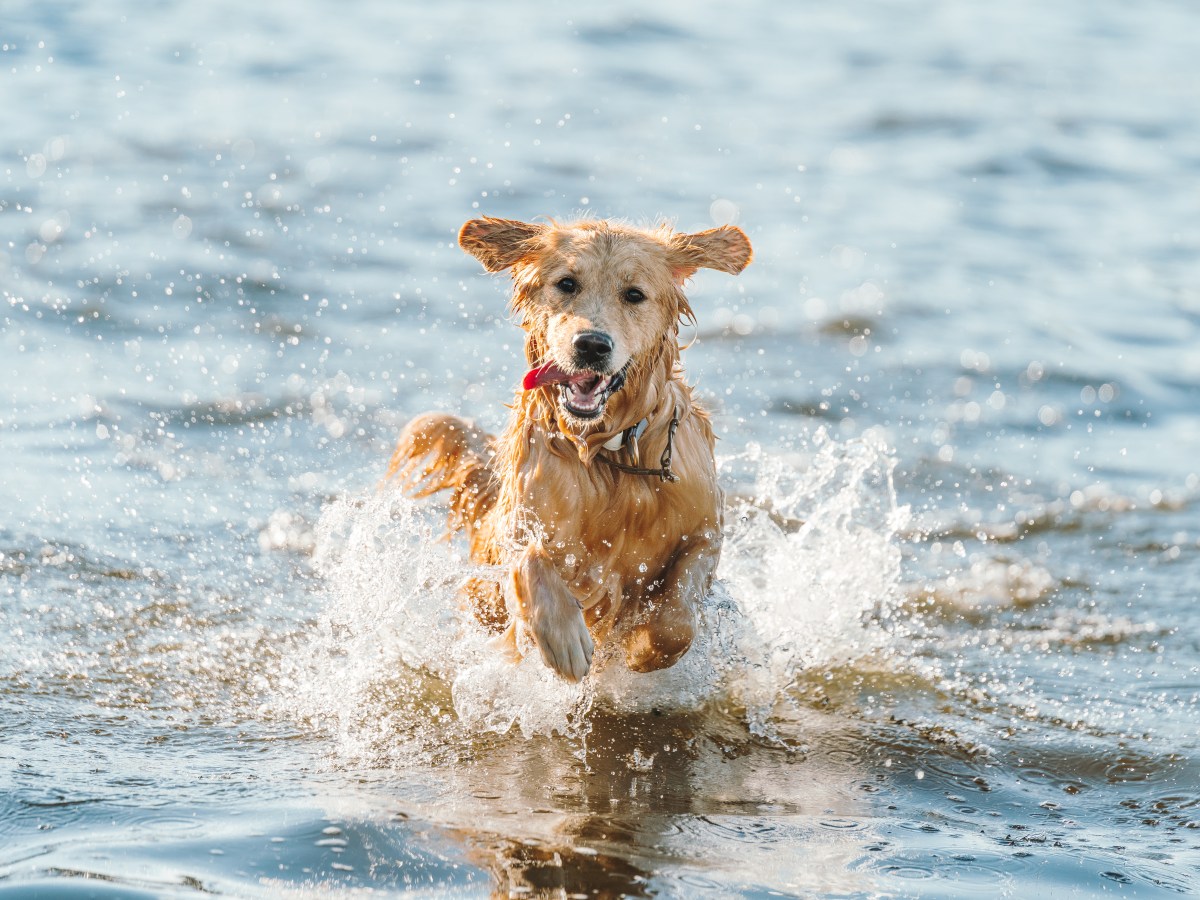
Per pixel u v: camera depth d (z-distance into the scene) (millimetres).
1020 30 37219
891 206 20781
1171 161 24000
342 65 28031
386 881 5457
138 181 19359
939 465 12281
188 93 24875
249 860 5543
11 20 29797
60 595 8914
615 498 7512
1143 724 7812
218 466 11453
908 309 16328
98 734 7035
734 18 36625
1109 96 29156
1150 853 6211
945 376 14477
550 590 7238
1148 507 11523
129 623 8625
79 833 5750
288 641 8586
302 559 9906
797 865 5867
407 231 18094
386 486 8953
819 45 33625
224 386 13133
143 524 10211
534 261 7645
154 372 13320
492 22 33844
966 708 8039
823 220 19828
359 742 7199
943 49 33906
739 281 17172
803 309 16266
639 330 7391
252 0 35000
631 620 7914
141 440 11812
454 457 8734
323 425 12422
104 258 16172
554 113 25062
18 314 14398
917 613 9508
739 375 14258
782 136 24656
